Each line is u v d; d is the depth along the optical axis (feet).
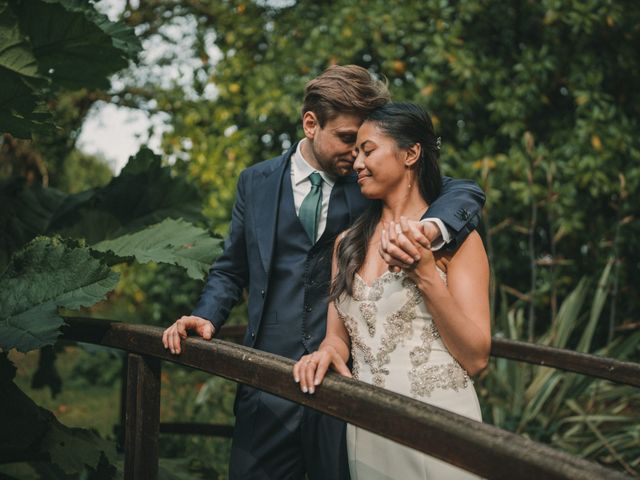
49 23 8.49
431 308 5.81
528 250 17.37
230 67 17.88
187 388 17.43
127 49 9.62
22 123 8.47
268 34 18.48
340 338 6.76
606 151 16.30
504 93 16.66
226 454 13.56
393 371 6.13
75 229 10.15
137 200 10.41
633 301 17.34
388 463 6.20
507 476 3.64
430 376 6.03
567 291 17.47
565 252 17.47
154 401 6.99
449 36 16.63
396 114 6.37
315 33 17.37
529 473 3.53
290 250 7.45
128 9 21.27
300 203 7.58
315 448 7.16
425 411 4.15
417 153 6.42
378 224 6.59
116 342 7.21
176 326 6.66
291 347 7.30
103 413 17.81
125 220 10.34
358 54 17.79
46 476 8.59
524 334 17.22
